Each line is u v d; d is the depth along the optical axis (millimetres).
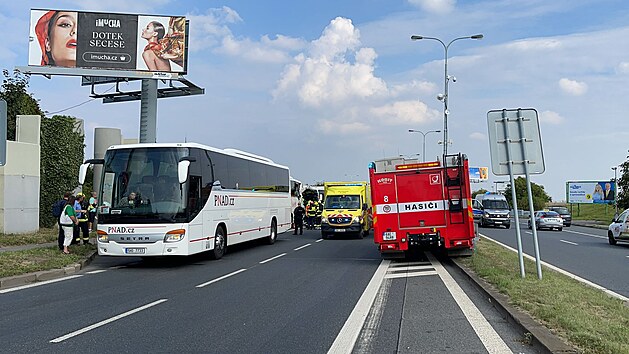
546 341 6453
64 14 28328
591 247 23391
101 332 7699
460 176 16328
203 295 10805
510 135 11398
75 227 19250
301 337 7438
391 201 16547
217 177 17641
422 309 9344
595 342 6211
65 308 9469
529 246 23297
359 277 13414
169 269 15156
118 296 10703
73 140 29812
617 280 13000
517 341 7086
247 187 20750
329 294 10930
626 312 8164
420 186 16469
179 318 8648
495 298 9445
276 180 25203
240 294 10922
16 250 17062
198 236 15898
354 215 27328
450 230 16266
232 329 7895
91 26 28531
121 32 28766
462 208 16250
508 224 40969
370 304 9844
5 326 8070
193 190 15758
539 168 11305
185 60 29328
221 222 17781
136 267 15625
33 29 28031
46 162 27906
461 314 8875
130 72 28672
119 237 15031
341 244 24125
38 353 6621
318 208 36500
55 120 28750
